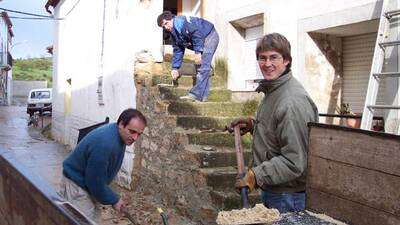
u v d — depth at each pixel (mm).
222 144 6359
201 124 6656
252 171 2895
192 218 5789
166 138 6723
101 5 9953
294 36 6305
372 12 5172
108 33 9367
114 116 8977
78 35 12812
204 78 7055
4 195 2945
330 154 2547
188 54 8750
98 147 3658
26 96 56500
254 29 7652
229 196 5195
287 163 2805
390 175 2199
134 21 7797
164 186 6703
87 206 3824
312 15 5988
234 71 7848
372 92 4430
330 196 2561
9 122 24891
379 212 2268
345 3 5516
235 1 7590
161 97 7043
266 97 3088
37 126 22672
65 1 14953
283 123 2840
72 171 3809
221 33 7977
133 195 7375
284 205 2971
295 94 2885
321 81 6168
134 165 7789
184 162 6125
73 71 13609
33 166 10570
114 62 8969
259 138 3105
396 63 4715
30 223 2283
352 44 6125
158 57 7883
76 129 13086
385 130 4895
